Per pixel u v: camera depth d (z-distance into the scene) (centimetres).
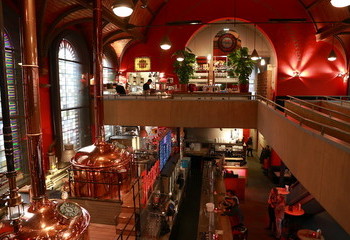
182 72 1288
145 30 1547
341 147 341
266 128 841
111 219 611
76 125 1069
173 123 1065
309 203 920
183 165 1380
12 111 741
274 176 1319
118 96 1177
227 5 1506
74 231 348
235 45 1725
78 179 638
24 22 303
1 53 299
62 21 913
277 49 1479
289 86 1483
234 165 1331
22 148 764
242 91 1148
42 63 834
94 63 617
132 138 1142
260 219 962
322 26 1394
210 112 1038
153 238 665
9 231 327
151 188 798
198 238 672
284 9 1462
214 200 859
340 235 846
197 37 1695
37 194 340
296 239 781
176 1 1527
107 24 1199
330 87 1459
